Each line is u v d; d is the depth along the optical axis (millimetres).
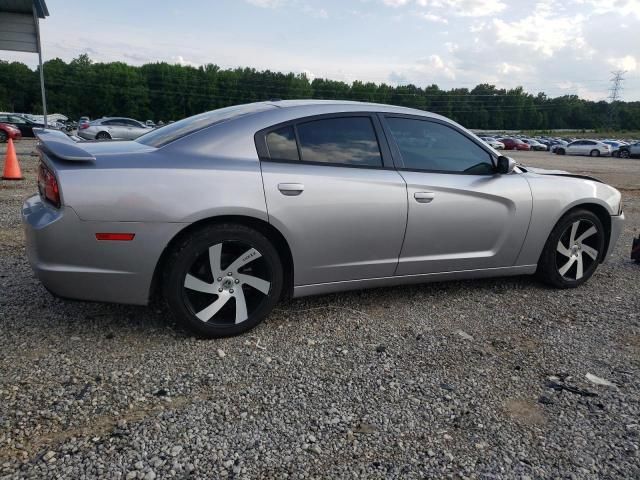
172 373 2602
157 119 109312
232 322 3023
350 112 3365
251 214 2883
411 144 3523
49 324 3076
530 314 3650
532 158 31453
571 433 2256
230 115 3186
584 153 38031
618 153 37094
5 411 2201
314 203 3061
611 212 4289
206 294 2955
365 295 3875
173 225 2725
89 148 2967
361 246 3271
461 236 3613
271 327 3229
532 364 2891
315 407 2367
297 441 2117
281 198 2961
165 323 3174
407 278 3549
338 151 3254
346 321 3377
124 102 104688
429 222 3457
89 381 2480
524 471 2000
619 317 3658
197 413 2273
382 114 3475
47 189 2674
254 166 2953
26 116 29938
